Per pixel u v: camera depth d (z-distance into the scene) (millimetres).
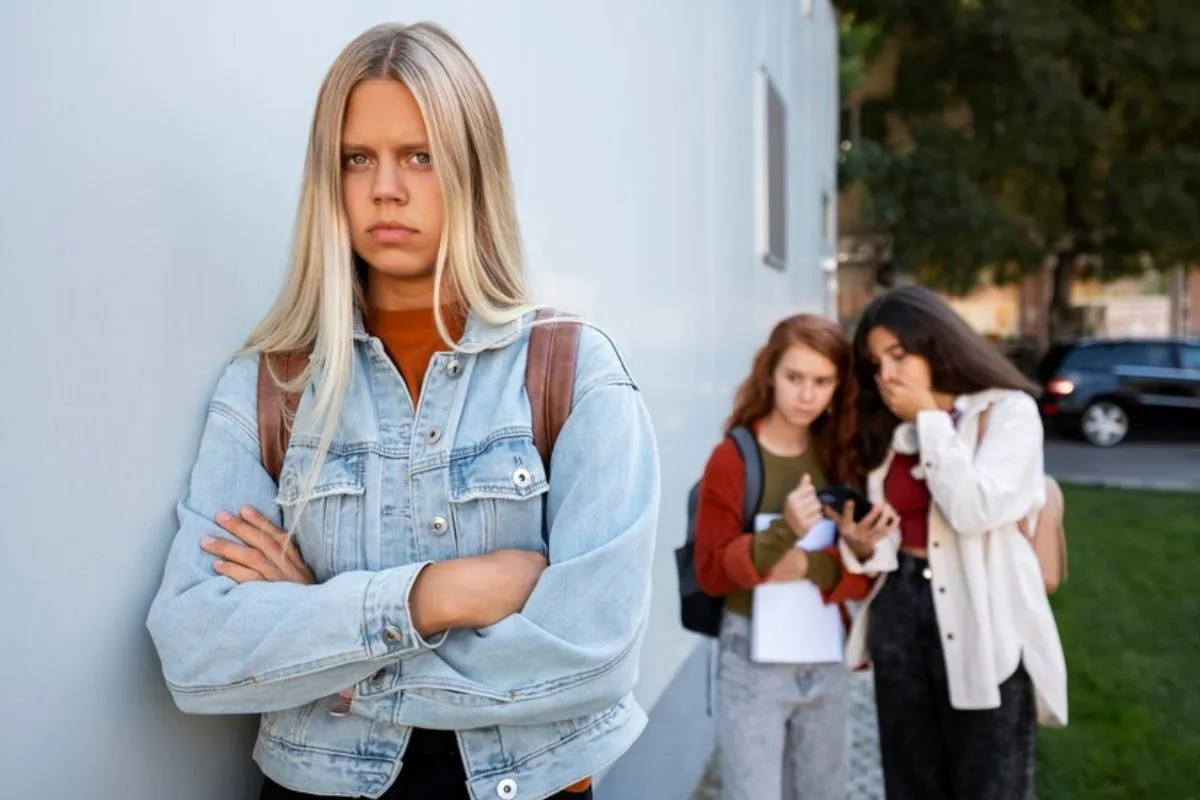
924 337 2369
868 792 3809
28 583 1048
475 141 1270
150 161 1221
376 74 1229
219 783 1384
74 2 1101
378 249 1264
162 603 1186
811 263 9453
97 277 1137
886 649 2471
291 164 1521
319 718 1256
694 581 2691
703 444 4375
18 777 1042
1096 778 3875
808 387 2484
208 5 1331
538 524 1267
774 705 2547
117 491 1173
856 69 17969
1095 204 21250
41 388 1061
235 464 1287
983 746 2363
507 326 1290
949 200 19062
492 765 1234
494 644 1157
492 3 2195
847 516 2383
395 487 1254
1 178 1006
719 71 4805
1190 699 4773
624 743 1318
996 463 2305
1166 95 19578
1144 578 7273
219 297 1356
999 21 18719
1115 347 15727
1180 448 15164
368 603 1143
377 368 1304
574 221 2705
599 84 2959
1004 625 2330
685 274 4031
